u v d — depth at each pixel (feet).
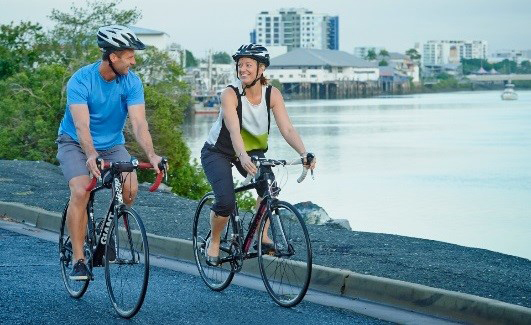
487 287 28.71
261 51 26.68
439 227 118.42
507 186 171.22
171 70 153.69
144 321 25.35
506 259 35.04
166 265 34.37
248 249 27.86
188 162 136.05
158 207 49.32
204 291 29.53
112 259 25.75
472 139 305.32
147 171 127.65
